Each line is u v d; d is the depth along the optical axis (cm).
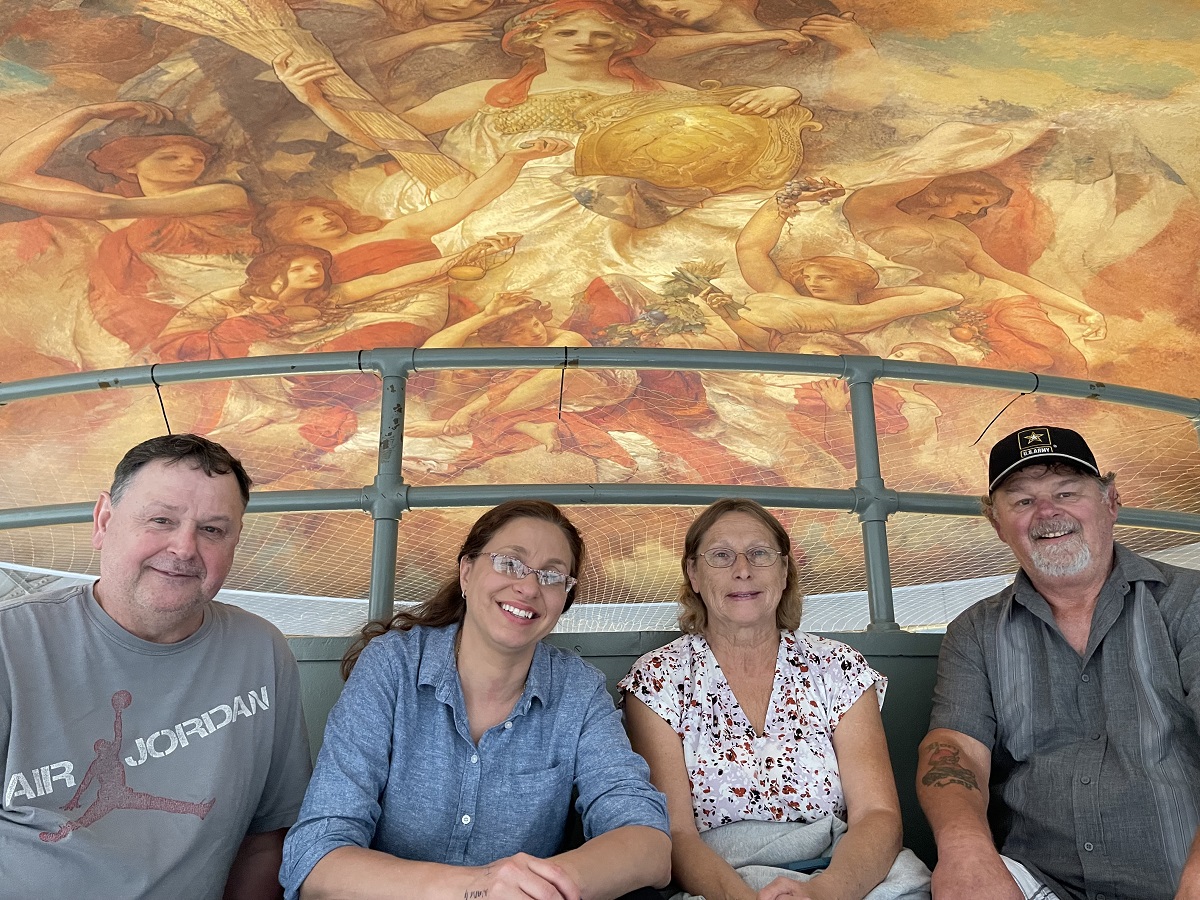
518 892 146
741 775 200
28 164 1146
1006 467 221
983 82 1148
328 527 954
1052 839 201
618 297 1387
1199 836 172
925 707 241
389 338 1356
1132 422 1199
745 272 1359
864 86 1180
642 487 247
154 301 1264
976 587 1064
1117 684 205
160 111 1146
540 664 192
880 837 184
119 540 171
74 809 159
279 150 1220
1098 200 1220
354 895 153
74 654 168
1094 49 1084
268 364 257
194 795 168
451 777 179
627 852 161
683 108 1232
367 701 180
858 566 951
